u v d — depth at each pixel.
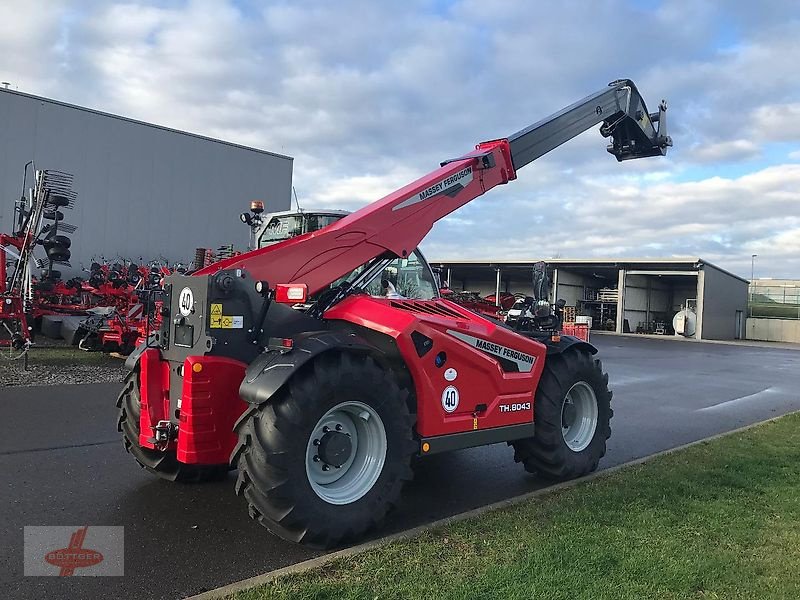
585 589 3.20
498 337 4.92
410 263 5.76
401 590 3.15
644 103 7.77
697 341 34.94
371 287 5.27
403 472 4.09
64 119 19.23
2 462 5.39
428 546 3.76
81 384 9.36
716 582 3.33
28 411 7.39
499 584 3.23
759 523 4.28
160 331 4.48
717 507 4.60
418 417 4.36
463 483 5.41
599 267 39.16
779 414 9.84
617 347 25.67
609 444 7.26
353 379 3.88
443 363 4.48
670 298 44.84
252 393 3.64
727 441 7.14
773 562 3.61
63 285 15.09
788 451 6.64
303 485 3.65
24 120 18.48
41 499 4.54
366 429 4.04
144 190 21.08
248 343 4.12
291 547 3.84
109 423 6.95
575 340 5.86
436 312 4.93
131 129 20.69
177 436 4.27
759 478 5.47
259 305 4.17
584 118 6.75
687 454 6.43
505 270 43.47
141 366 4.49
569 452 5.46
